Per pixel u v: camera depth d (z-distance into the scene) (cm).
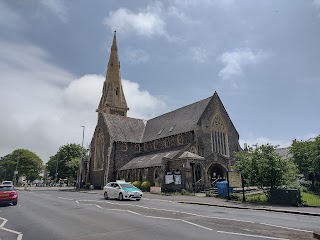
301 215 1432
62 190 4481
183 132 3766
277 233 925
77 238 881
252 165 2131
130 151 4662
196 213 1444
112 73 7000
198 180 3322
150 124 5184
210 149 3725
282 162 2114
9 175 10844
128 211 1520
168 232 948
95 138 5175
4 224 1181
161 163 3334
